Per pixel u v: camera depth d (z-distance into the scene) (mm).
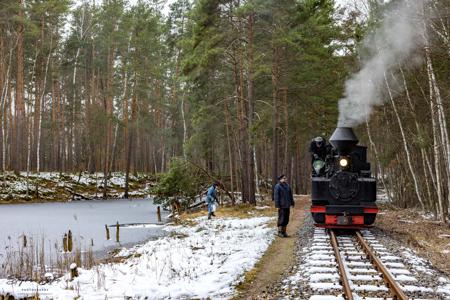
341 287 8000
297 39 26484
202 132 28859
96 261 13852
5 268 12531
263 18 25766
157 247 14664
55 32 50531
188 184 27406
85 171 51125
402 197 30578
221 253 12320
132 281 9539
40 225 23594
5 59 43156
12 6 38438
